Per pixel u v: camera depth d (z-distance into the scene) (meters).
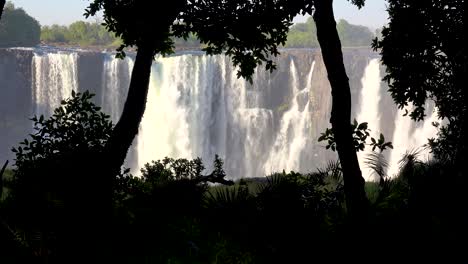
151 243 6.38
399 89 9.70
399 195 5.82
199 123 54.59
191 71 53.53
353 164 5.90
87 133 7.77
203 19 8.34
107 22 8.90
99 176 6.98
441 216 5.79
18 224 5.94
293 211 5.78
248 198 6.40
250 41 8.70
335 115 5.91
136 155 57.69
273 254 5.59
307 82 56.50
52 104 51.84
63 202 6.34
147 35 7.41
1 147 53.62
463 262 5.09
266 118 56.72
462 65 9.14
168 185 8.36
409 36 9.12
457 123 10.27
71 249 5.76
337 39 5.82
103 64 52.59
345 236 5.38
